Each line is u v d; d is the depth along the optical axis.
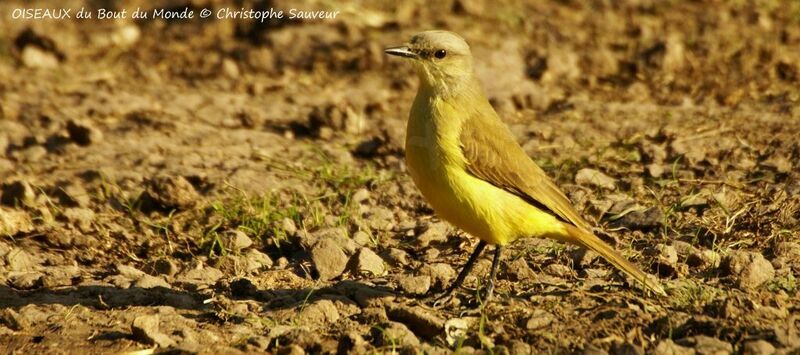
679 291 10.83
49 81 20.50
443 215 11.22
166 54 21.86
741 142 15.39
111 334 10.45
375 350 9.75
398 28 21.67
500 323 10.31
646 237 12.72
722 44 20.06
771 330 9.70
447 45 11.44
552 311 10.48
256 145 16.78
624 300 10.62
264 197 14.29
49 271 12.37
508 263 11.92
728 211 13.06
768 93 17.67
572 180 14.66
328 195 14.48
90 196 14.76
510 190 11.02
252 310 10.94
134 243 13.50
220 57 21.50
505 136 11.37
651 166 14.66
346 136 17.17
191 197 14.40
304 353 9.88
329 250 12.18
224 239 13.08
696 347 9.52
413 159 11.20
